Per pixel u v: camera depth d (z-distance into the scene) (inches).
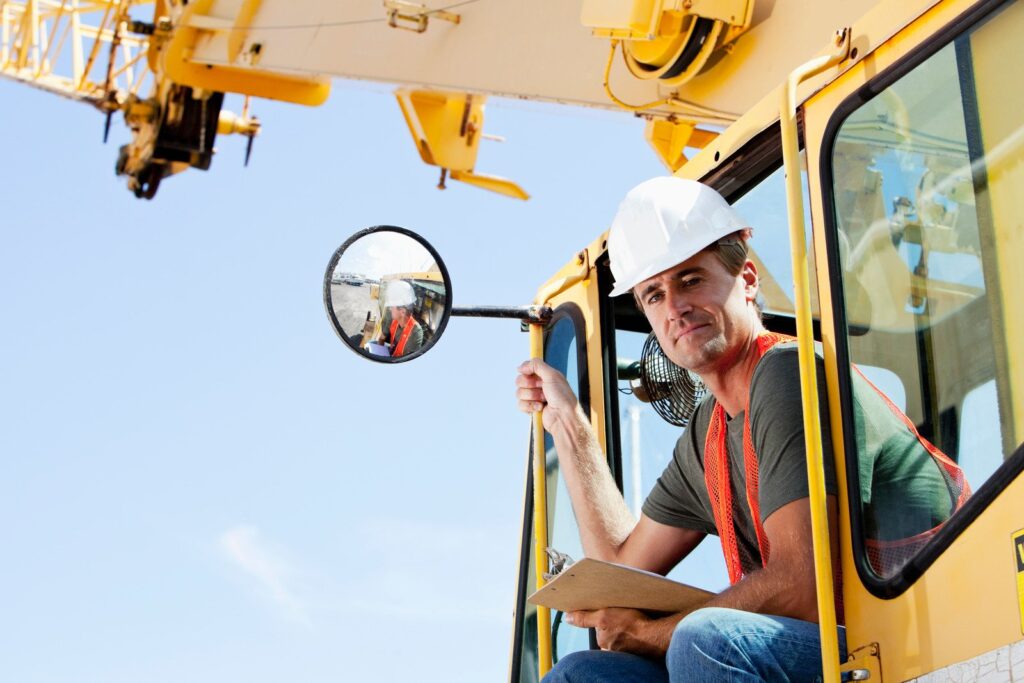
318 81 358.6
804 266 88.4
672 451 130.3
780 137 108.9
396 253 117.4
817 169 97.4
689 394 131.3
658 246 111.1
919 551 84.6
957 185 86.8
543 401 134.2
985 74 85.7
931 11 89.9
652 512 121.8
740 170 115.3
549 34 177.8
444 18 200.8
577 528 133.4
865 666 86.0
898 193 91.0
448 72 196.5
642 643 103.5
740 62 143.6
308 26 247.1
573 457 128.2
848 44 95.8
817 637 90.4
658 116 160.4
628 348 134.1
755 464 105.0
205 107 459.5
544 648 129.1
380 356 115.4
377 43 222.7
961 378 85.5
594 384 132.8
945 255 87.3
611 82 164.2
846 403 92.6
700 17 142.8
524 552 143.9
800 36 136.3
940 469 86.4
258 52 261.6
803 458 97.0
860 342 92.7
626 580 99.0
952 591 81.1
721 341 108.4
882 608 86.2
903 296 90.1
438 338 117.9
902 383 89.4
